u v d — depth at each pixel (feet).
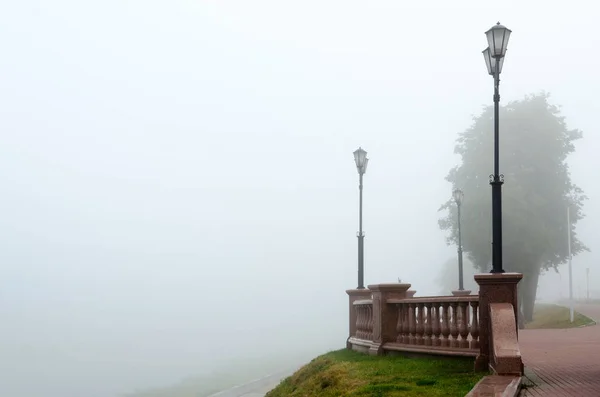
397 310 52.90
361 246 77.92
